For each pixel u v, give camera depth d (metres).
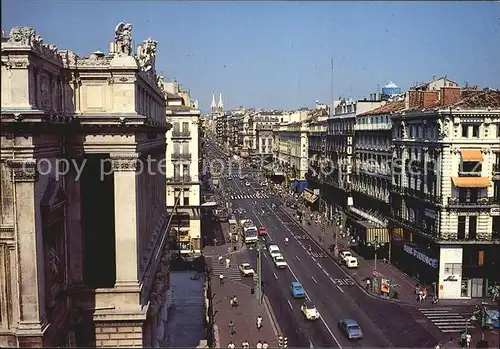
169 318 45.59
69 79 30.23
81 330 30.81
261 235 83.69
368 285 53.88
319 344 37.59
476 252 49.03
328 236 82.81
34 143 25.33
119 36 31.19
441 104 53.34
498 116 48.69
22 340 25.69
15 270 26.06
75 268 31.34
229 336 40.06
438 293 48.81
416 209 56.41
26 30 24.69
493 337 37.44
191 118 71.94
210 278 59.97
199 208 72.75
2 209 25.95
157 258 42.06
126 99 30.62
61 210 30.02
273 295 52.16
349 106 86.81
